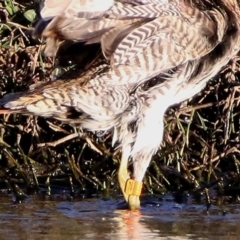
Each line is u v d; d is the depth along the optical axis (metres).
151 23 12.14
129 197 12.72
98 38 12.18
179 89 13.00
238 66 15.34
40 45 15.02
